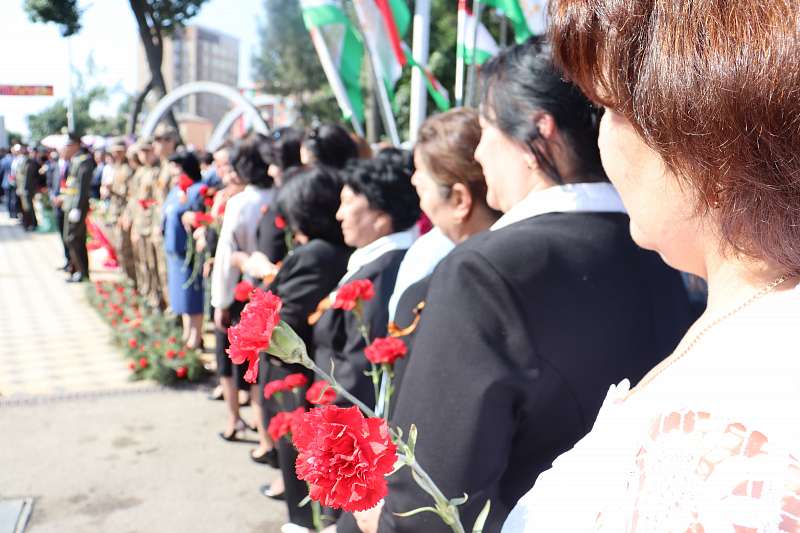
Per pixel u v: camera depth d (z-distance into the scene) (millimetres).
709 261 568
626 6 551
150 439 4246
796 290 502
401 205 2367
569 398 1055
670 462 446
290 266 2621
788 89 457
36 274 10367
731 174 493
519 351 1021
